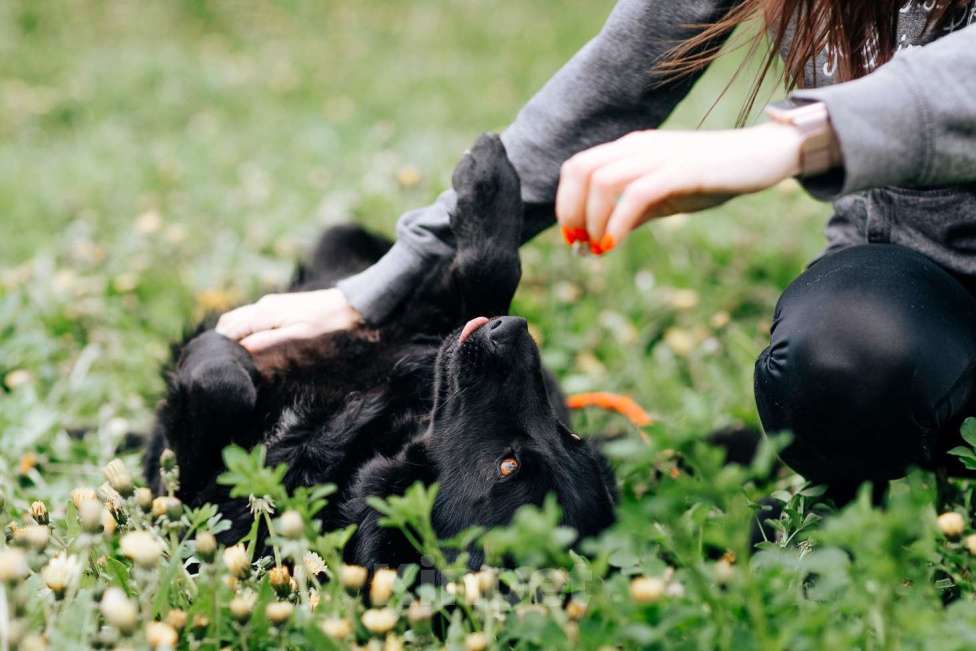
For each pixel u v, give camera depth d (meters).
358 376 2.63
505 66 8.52
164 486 2.53
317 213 4.50
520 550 1.48
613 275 4.04
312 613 1.77
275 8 10.16
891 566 1.45
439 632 2.01
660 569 1.71
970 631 1.47
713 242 4.20
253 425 2.54
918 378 1.82
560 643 1.52
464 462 2.39
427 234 2.43
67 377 3.27
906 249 1.98
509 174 2.30
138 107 7.14
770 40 2.10
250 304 2.80
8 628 1.51
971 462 1.90
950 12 1.80
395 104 7.27
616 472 2.72
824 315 1.87
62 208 4.93
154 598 1.77
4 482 2.47
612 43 2.16
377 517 2.27
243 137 6.31
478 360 2.39
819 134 1.49
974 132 1.49
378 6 10.50
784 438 1.43
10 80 7.74
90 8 9.61
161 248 4.13
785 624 1.53
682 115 6.35
